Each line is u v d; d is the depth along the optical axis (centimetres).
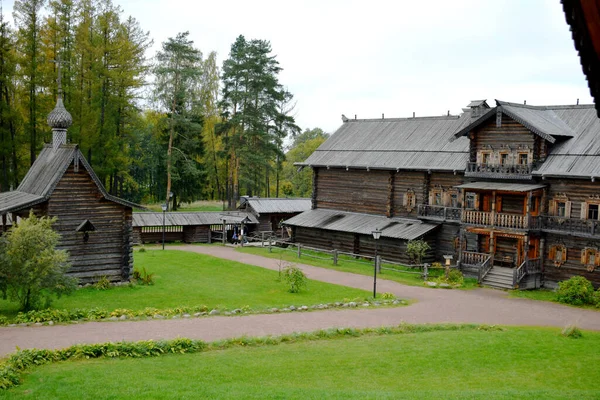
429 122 5069
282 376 1728
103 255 3453
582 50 815
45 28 5525
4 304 2781
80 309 2603
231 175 7900
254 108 7375
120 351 1886
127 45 6006
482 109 4672
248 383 1639
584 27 752
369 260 4759
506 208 4122
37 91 5672
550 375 1864
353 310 2862
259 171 7688
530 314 3003
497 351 2105
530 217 3759
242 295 3225
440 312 2931
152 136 8438
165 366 1772
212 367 1781
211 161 8444
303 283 3397
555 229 3753
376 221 4841
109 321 2422
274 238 5850
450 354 2041
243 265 4288
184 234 5862
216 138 8550
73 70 5812
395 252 4566
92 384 1540
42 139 5581
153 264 4216
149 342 1956
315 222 5141
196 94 8494
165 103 6950
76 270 3356
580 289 3316
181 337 2144
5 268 2548
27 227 2616
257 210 6031
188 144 7400
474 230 4019
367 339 2238
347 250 4956
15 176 5475
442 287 3684
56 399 1418
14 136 5394
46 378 1591
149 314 2559
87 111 5625
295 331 2320
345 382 1702
